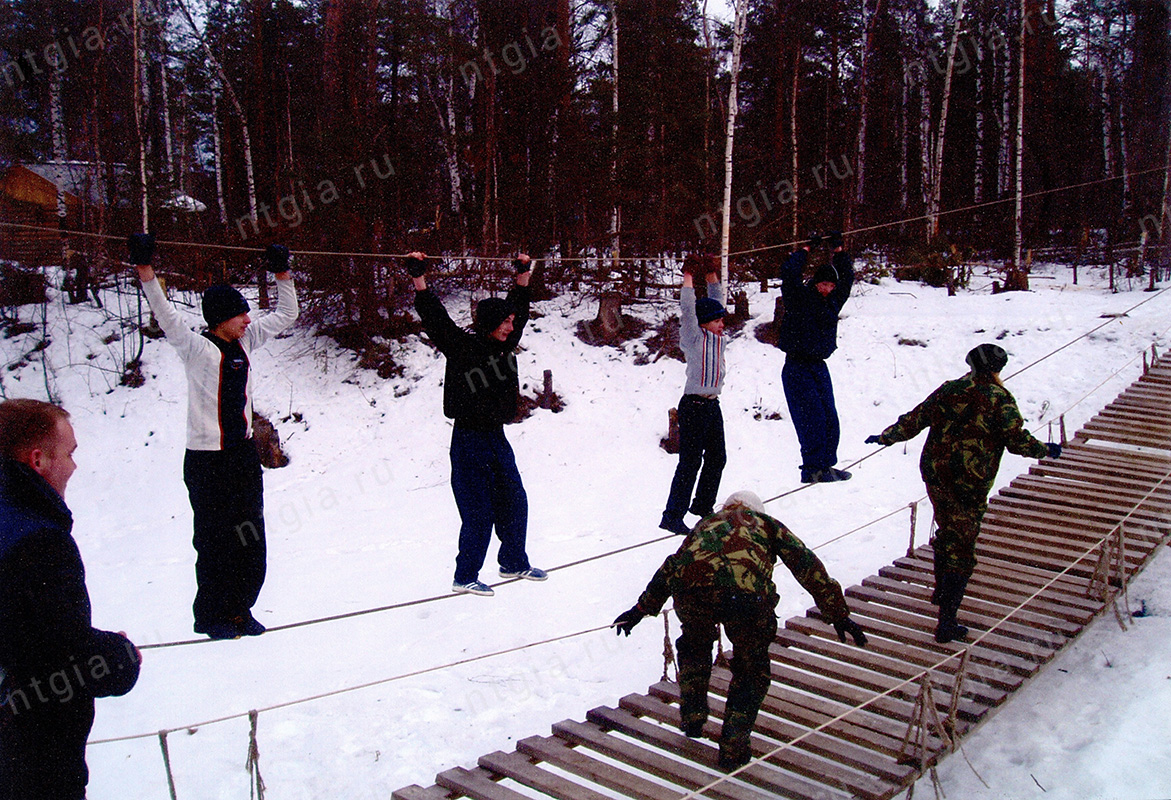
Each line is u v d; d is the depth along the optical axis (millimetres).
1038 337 14203
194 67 24000
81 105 21172
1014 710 6125
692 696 4902
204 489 4117
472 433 5000
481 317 4984
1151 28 22062
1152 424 10297
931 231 21188
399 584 9352
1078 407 12062
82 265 16516
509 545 5113
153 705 6961
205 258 16906
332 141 15445
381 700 6898
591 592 8852
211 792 5715
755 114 25734
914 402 13336
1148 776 5113
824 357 6035
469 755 6086
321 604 8930
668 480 12297
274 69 25422
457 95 23219
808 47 24062
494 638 7953
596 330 16375
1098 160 26219
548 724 6441
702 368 6047
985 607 6922
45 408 2725
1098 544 7023
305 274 16609
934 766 5047
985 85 28906
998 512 8586
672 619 8109
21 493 2646
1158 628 6859
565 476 12664
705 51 19375
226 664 7660
